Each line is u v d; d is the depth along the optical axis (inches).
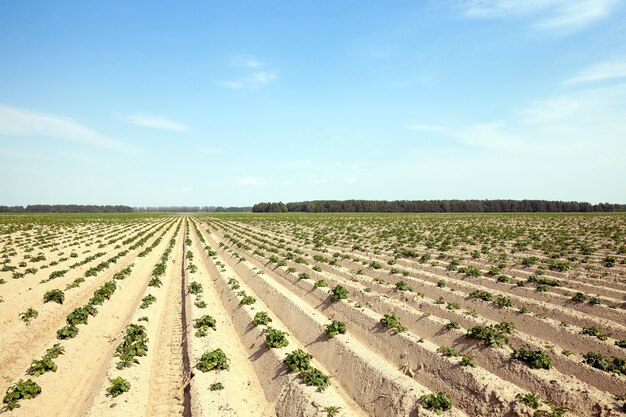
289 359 656.4
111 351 758.5
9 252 1815.9
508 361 643.5
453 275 1286.9
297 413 559.5
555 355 664.4
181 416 577.6
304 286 1223.5
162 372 706.8
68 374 660.1
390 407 560.4
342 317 949.2
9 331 778.2
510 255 1637.6
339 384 672.4
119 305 1056.2
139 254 1781.5
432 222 3902.6
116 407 552.4
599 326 774.5
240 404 597.6
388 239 2401.6
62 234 2775.6
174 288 1294.3
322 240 2394.2
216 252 2098.9
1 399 575.5
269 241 2449.6
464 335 747.4
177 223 4751.5
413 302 999.0
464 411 561.3
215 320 885.8
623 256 1526.8
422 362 685.3
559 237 2180.1
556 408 506.9
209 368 667.4
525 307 913.5
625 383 563.5
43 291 1077.8
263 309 1043.3
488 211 7332.7
